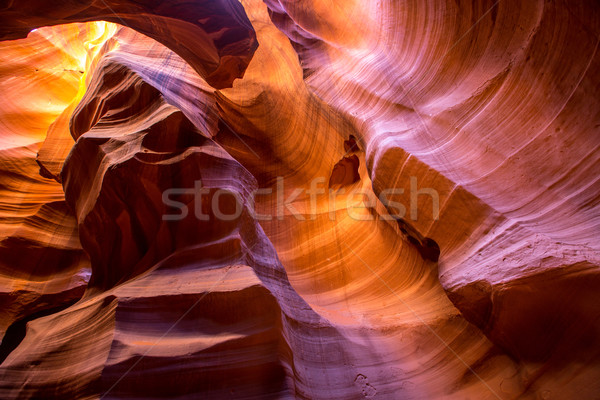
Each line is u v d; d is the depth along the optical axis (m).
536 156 3.93
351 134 6.77
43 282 7.20
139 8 4.81
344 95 6.68
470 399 3.57
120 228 4.80
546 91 4.00
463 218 4.04
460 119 4.77
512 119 4.29
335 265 6.71
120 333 3.33
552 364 3.17
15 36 4.34
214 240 4.62
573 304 3.04
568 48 3.75
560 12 3.76
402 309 5.16
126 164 4.65
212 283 4.00
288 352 3.69
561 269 3.08
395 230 6.12
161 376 3.13
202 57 6.05
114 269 4.81
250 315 3.75
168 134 5.14
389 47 6.65
